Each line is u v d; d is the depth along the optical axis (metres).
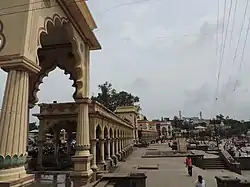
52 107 17.45
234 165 23.81
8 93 6.08
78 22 10.41
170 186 13.73
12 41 6.40
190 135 75.94
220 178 11.64
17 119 5.97
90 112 13.76
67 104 17.25
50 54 12.66
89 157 11.02
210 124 104.50
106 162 16.80
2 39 6.46
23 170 6.07
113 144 21.36
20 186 5.80
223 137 95.31
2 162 5.62
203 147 43.28
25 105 6.25
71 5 9.18
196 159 27.02
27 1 6.72
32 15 6.81
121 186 11.74
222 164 26.91
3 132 5.81
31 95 12.03
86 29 11.04
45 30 7.62
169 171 19.72
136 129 57.44
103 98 57.53
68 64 12.50
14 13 6.66
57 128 21.23
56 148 20.70
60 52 12.60
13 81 6.18
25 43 6.36
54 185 11.27
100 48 12.72
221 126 100.62
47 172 15.86
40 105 17.64
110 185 11.16
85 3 9.92
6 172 5.60
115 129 23.48
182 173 18.69
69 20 9.84
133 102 67.00
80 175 10.62
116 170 19.03
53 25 8.53
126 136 33.66
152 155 34.00
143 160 28.11
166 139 82.81
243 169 31.66
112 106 58.44
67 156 21.70
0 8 6.75
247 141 79.62
